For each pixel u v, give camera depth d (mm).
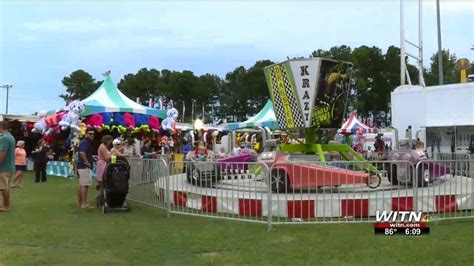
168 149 22406
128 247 6898
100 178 10992
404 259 6020
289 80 11656
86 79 104125
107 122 20000
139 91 102625
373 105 75000
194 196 9508
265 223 8188
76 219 9328
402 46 21438
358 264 5832
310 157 11172
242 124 27516
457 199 9164
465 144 18078
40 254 6512
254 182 8852
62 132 22562
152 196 10875
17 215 9852
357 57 74750
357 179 8820
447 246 6648
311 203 8523
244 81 98688
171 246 6910
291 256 6227
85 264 6020
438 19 25531
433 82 76688
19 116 27531
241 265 5871
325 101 11578
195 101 105625
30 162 26703
